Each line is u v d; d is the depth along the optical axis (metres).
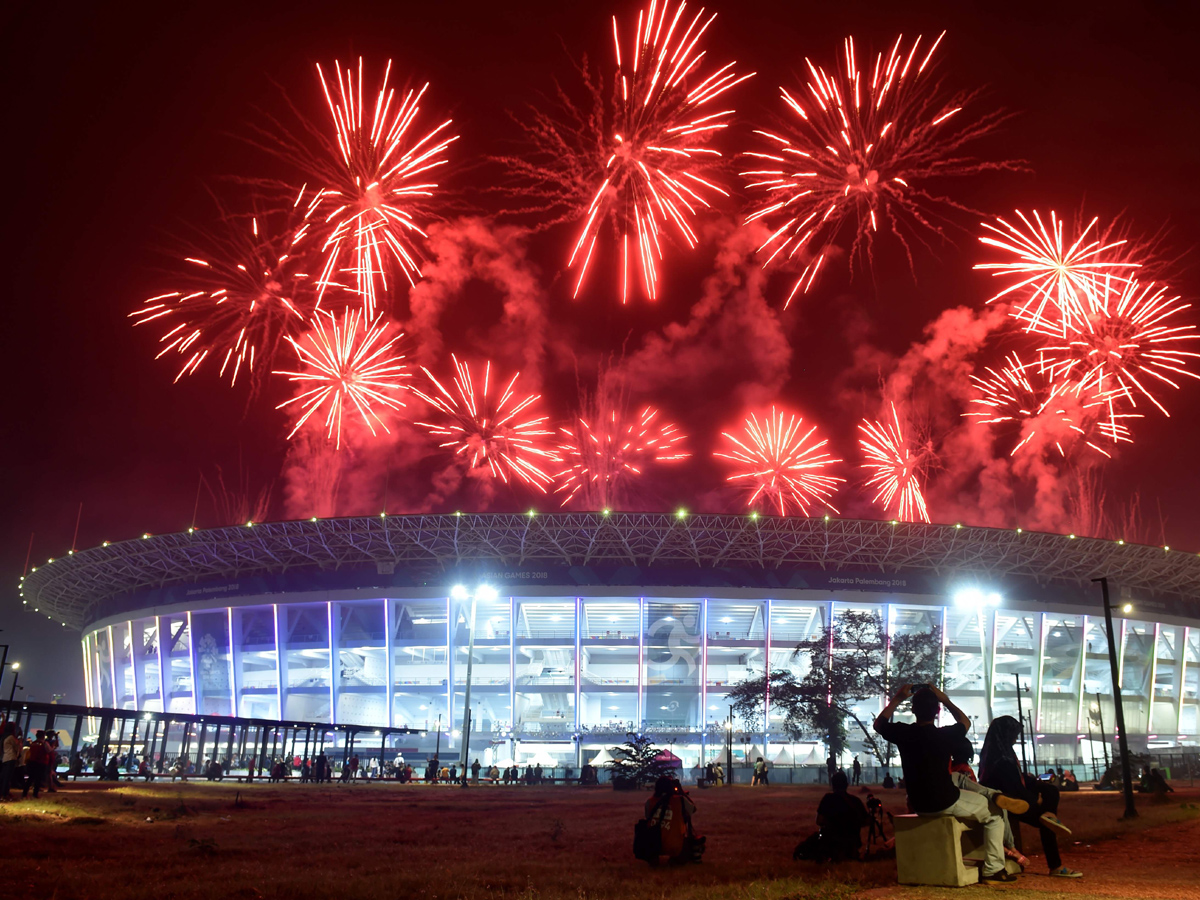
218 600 105.06
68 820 18.98
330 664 102.62
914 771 9.53
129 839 16.06
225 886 10.35
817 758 94.62
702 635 99.69
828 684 67.75
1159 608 111.38
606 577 98.75
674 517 96.56
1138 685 113.94
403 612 103.19
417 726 102.00
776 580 99.88
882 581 101.50
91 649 128.75
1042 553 103.94
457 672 101.62
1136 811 24.48
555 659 103.19
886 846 13.91
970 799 9.67
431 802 34.19
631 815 26.72
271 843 16.25
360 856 14.32
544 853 15.16
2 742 22.70
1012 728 11.32
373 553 101.81
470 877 11.48
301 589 102.06
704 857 14.39
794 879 10.66
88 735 112.00
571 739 96.25
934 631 72.25
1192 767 61.97
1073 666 110.31
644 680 98.69
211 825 19.94
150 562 107.81
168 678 109.62
